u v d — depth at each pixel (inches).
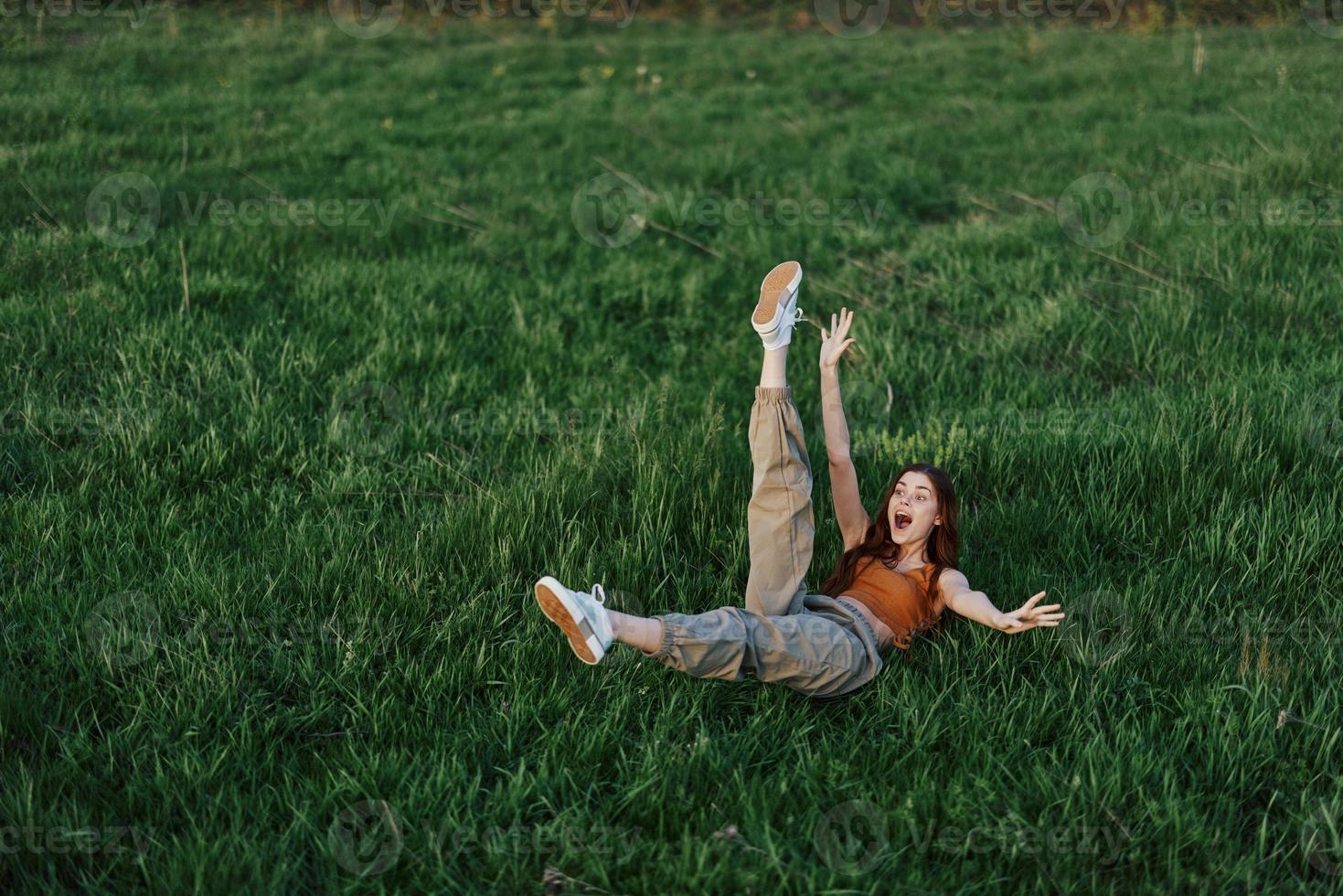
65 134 389.4
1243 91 477.7
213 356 220.4
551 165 398.6
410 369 231.0
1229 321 238.7
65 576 149.3
